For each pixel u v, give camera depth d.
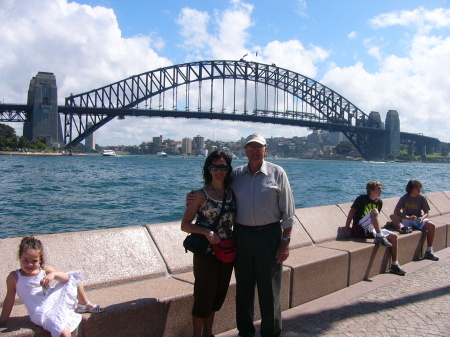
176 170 74.50
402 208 8.19
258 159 4.05
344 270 6.05
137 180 45.62
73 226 17.00
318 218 7.16
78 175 52.53
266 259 4.08
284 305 5.14
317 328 4.57
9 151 133.62
